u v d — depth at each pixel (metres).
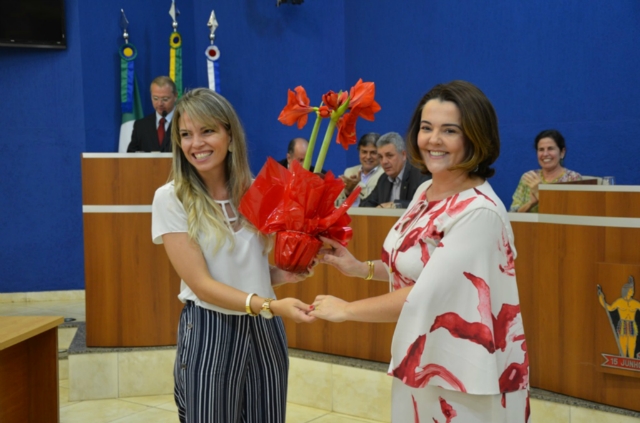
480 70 5.09
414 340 1.49
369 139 4.33
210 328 1.76
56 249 5.82
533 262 2.90
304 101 1.72
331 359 3.44
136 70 5.92
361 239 3.34
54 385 2.35
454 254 1.47
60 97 5.75
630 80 4.38
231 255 1.76
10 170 5.71
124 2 5.86
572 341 2.77
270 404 1.82
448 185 1.57
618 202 2.63
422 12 5.40
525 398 1.54
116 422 3.34
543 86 4.77
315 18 5.88
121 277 3.71
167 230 1.74
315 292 3.51
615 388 2.66
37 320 2.31
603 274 2.64
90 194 3.67
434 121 1.52
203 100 1.73
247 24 5.91
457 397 1.51
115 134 5.89
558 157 3.93
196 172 1.80
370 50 5.75
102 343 3.73
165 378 3.73
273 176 1.71
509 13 4.91
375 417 3.29
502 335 1.50
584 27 4.56
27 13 5.57
